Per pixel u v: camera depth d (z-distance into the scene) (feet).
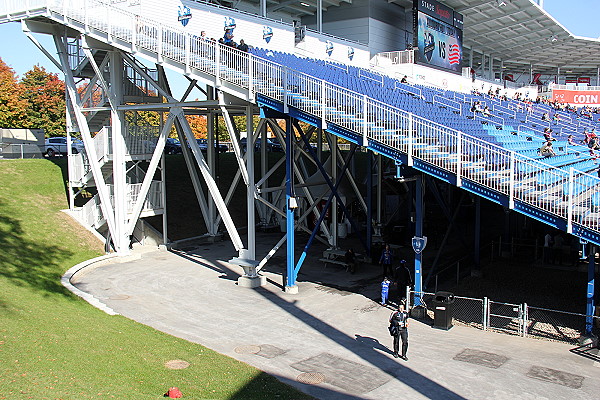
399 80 102.68
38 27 72.79
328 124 53.42
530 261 73.46
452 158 47.47
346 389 34.37
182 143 81.15
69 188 82.12
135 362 35.60
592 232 39.83
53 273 58.85
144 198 71.00
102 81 69.72
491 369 37.78
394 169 103.76
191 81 64.13
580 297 55.62
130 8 66.28
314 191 75.97
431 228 94.99
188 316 49.26
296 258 75.25
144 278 63.05
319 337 44.27
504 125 81.76
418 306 49.96
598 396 33.50
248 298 55.52
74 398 27.55
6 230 66.08
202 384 33.04
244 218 100.94
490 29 153.89
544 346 42.45
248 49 65.82
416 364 38.73
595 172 62.03
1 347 33.53
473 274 65.41
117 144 71.10
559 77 242.58
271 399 31.76
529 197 43.19
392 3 124.06
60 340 37.06
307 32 95.20
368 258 73.46
